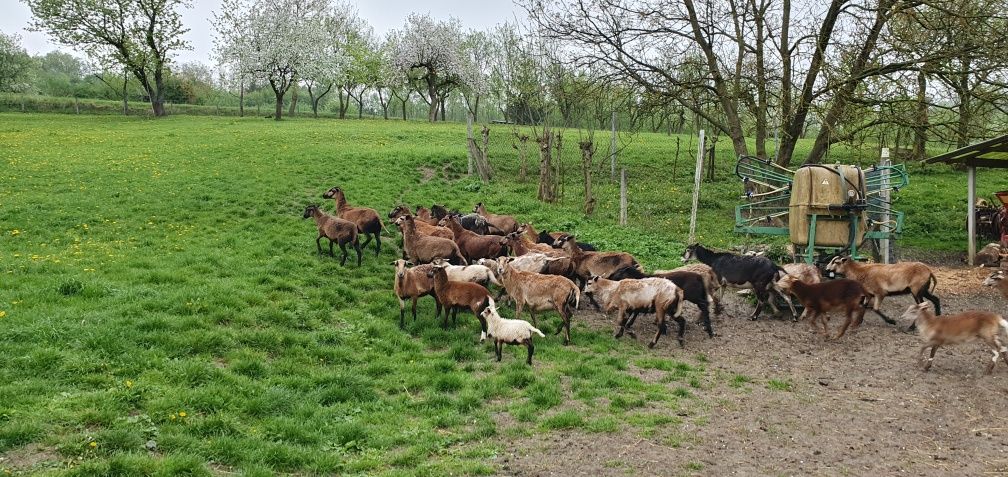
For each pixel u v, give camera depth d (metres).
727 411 8.95
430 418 8.59
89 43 58.56
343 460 7.39
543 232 17.06
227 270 14.30
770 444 7.89
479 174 27.55
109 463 6.59
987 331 10.07
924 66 19.84
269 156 29.88
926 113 21.20
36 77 85.38
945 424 8.53
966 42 19.58
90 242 16.56
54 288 12.08
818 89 21.47
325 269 15.14
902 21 20.33
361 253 16.14
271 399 8.63
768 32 21.47
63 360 8.99
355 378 9.60
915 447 7.86
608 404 9.17
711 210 24.33
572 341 12.04
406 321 12.70
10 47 75.12
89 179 24.19
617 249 18.08
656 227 21.64
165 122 51.09
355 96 92.00
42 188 22.48
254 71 61.66
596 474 7.05
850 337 12.33
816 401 9.36
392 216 17.78
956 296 15.00
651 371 10.63
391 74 71.25
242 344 10.60
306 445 7.68
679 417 8.71
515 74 25.39
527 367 10.53
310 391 9.22
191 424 7.73
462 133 42.25
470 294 11.77
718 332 12.73
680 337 11.91
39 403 7.79
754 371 10.69
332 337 11.32
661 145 37.88
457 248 14.96
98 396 8.09
